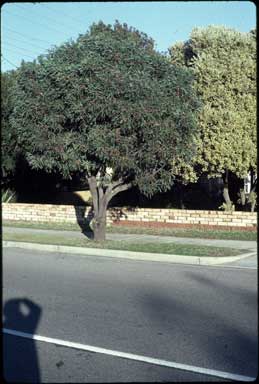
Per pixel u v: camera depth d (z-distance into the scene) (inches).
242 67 647.1
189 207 861.8
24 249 580.4
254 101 638.5
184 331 268.7
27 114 533.6
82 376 209.8
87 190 1019.9
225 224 670.5
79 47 531.5
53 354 235.8
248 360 228.1
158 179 570.6
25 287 374.9
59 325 279.3
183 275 425.4
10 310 310.0
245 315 298.0
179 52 763.4
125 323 283.6
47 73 526.6
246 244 572.4
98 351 239.9
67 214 784.3
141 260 509.0
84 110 506.3
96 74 500.7
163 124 513.7
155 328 273.9
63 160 548.7
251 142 633.6
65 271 440.8
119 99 503.5
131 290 366.0
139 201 876.6
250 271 444.8
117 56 513.0
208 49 690.2
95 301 332.8
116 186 592.7
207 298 341.1
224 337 258.7
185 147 550.6
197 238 623.2
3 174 865.5
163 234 658.8
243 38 678.5
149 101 503.5
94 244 572.7
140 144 526.9
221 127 629.3
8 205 834.2
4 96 762.8
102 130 514.3
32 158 566.6
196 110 570.9
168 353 237.0
